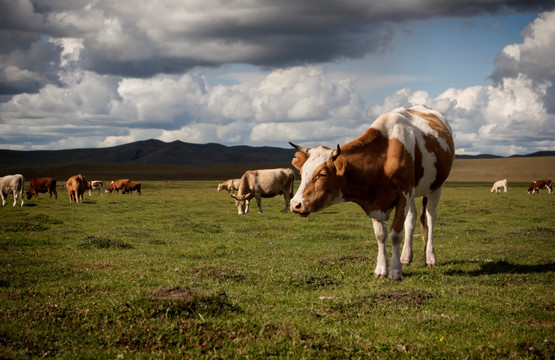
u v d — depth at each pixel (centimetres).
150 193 5559
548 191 5878
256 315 631
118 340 520
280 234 1681
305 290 822
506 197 4469
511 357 473
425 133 996
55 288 828
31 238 1445
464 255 1183
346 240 1558
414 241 1528
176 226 1902
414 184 957
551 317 630
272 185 2670
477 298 729
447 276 916
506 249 1263
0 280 886
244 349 485
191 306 628
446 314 646
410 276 930
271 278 893
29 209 2745
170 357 478
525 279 880
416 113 1110
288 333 536
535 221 2247
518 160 14450
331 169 877
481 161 14975
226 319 603
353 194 911
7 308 655
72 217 2314
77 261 1114
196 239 1600
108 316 595
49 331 551
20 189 2978
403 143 915
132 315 588
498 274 921
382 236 928
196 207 3145
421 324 596
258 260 1144
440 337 548
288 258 1164
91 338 531
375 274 926
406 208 908
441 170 1017
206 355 473
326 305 685
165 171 16612
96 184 5244
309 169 882
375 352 494
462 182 10369
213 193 5369
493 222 2167
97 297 752
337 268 1010
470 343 517
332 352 487
